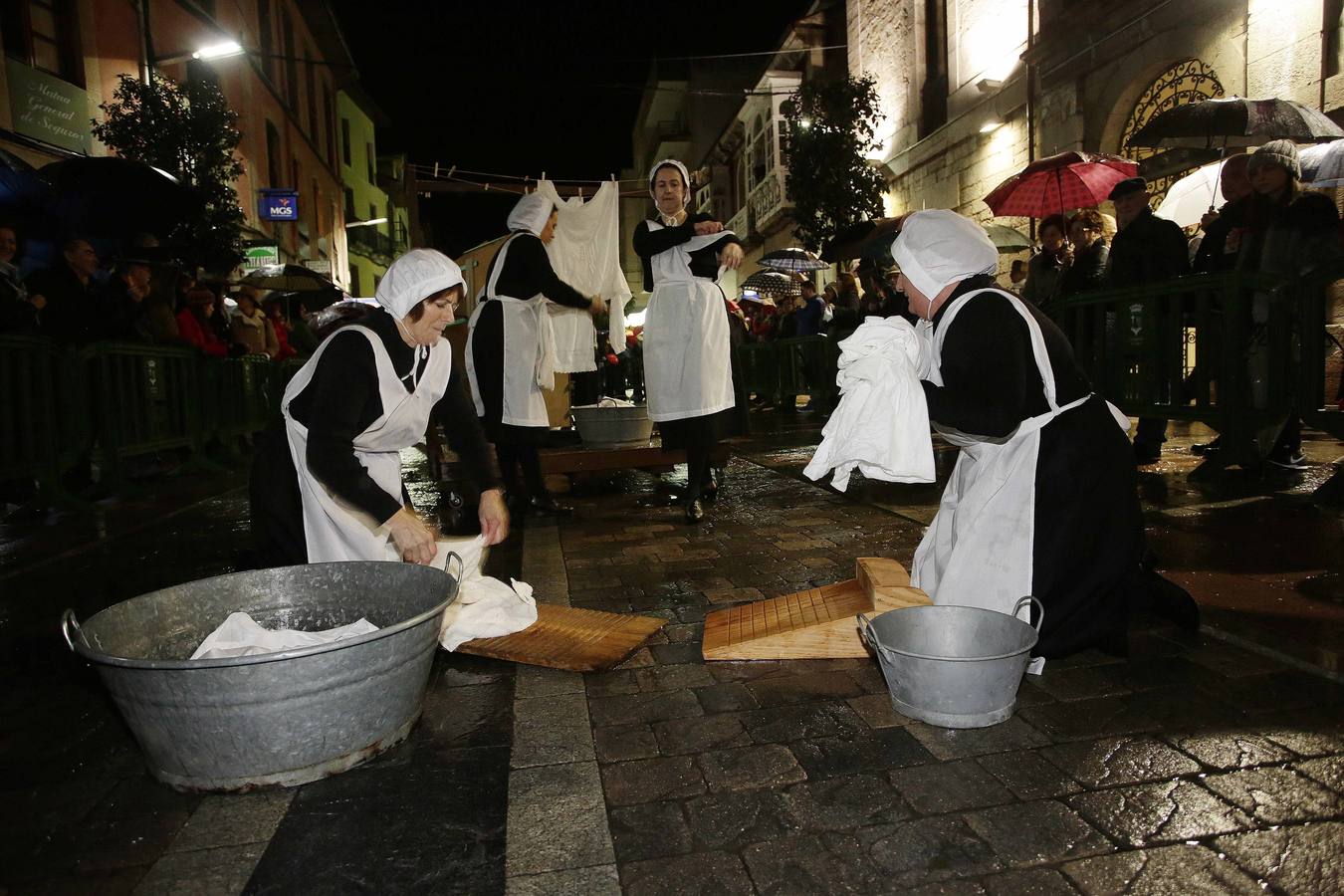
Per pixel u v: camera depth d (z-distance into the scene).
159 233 10.23
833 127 15.80
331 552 2.93
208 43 17.58
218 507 6.38
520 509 5.61
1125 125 11.75
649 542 4.61
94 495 6.85
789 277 18.66
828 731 2.28
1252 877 1.61
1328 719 2.21
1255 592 3.19
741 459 7.99
